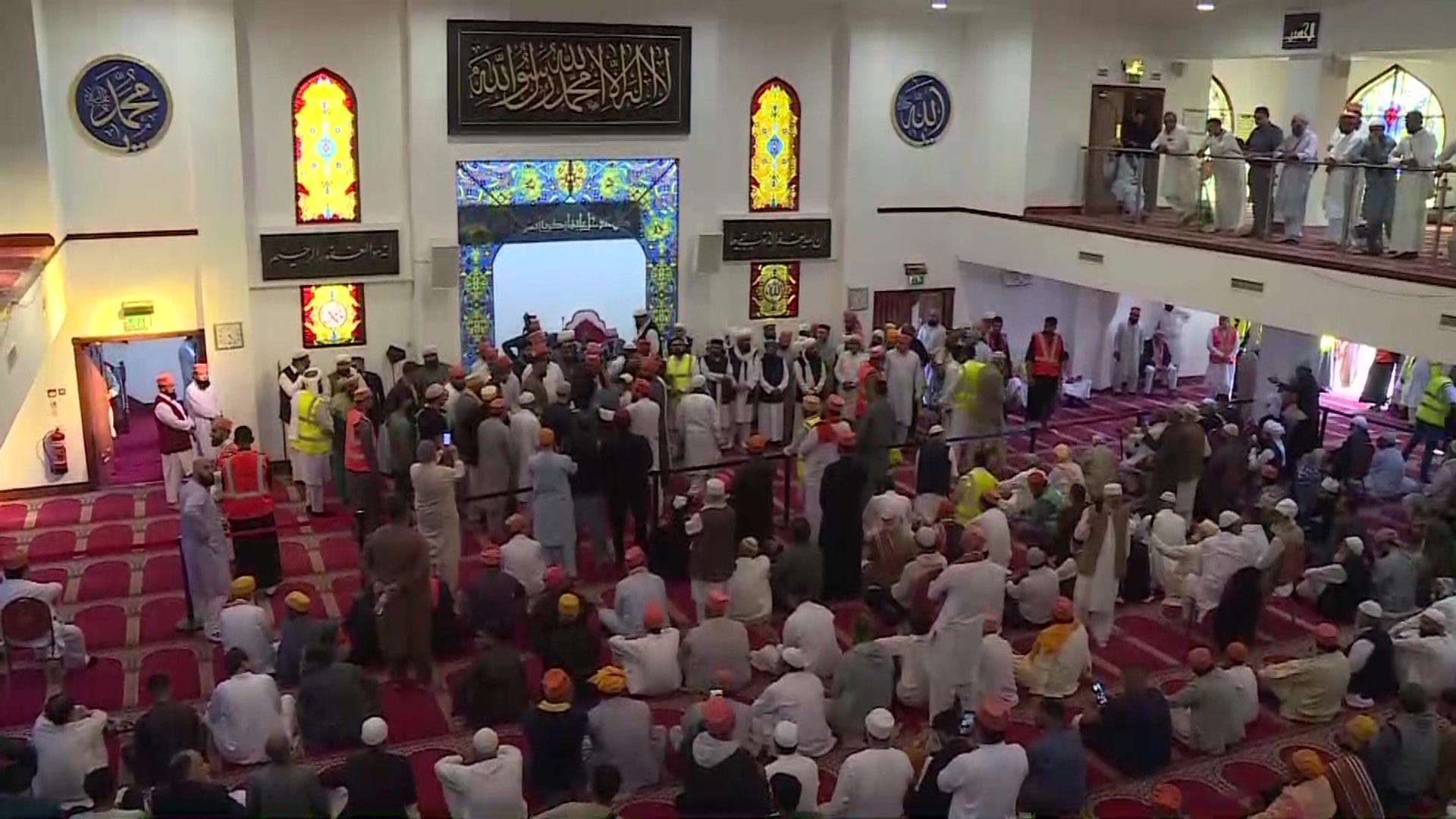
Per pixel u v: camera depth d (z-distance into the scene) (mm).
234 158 12414
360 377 12000
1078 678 8516
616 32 13844
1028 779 6723
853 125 15320
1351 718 8266
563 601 7781
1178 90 15953
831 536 9922
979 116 15648
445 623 8852
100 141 11945
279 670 8102
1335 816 6402
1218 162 13086
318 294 13250
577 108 13836
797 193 15422
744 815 5914
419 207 13336
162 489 12500
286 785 5891
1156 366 17203
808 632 8180
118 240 12148
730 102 14805
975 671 7918
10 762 6664
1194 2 14094
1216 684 7832
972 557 7969
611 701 7141
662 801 7074
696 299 15047
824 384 13688
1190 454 10984
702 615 9273
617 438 10250
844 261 15617
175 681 8547
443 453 9992
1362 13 13422
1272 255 11773
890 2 14312
